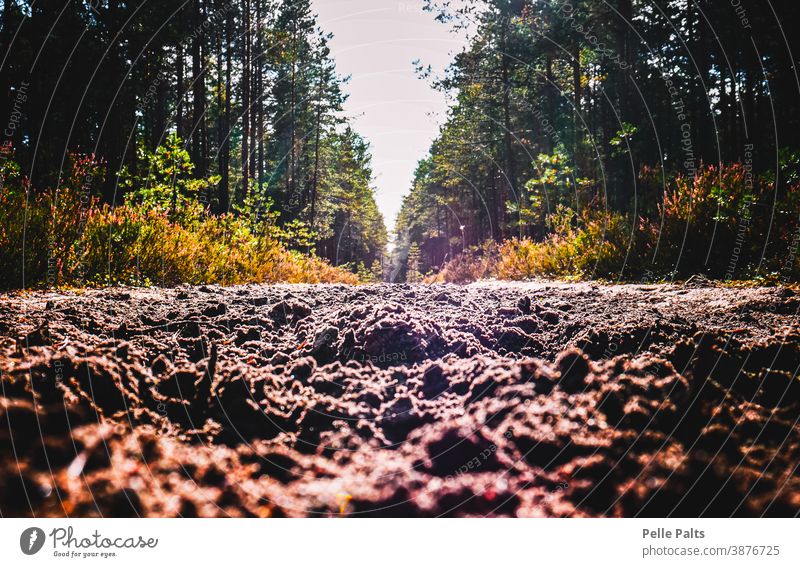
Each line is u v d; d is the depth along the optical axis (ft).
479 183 108.88
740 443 4.59
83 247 16.43
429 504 3.75
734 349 6.31
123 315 9.09
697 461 4.33
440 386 5.83
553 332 8.40
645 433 4.70
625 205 52.19
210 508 3.51
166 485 3.67
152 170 29.40
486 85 76.13
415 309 10.85
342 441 4.61
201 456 4.15
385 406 5.28
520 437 4.60
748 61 52.75
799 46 42.60
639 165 61.93
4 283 13.05
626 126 46.68
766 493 3.96
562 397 5.31
